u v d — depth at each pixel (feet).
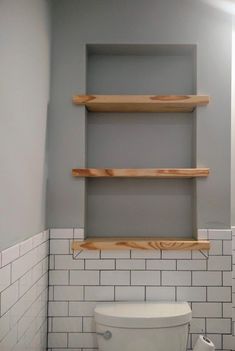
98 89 6.17
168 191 6.07
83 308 5.55
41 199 5.10
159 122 6.16
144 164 6.12
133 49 5.95
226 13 5.74
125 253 5.62
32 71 4.49
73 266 5.57
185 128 6.14
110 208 6.06
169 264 5.62
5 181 3.47
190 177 5.91
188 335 5.54
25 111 4.19
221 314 5.56
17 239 3.89
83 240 5.58
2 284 3.36
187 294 5.60
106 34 5.73
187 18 5.75
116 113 6.16
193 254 5.62
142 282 5.60
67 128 5.66
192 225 5.99
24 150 4.16
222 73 5.72
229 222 5.64
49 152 5.62
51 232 5.58
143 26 5.74
